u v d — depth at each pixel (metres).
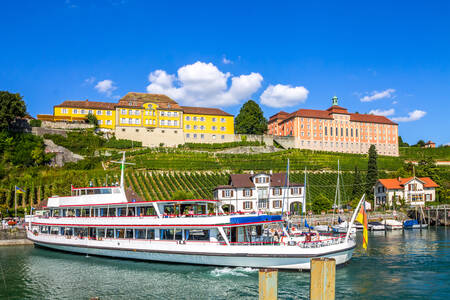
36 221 48.91
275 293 15.04
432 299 24.47
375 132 148.50
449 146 158.50
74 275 33.06
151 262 36.84
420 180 90.75
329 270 14.93
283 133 147.38
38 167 90.81
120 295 27.06
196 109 130.88
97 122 115.31
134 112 118.94
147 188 82.94
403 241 50.38
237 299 25.48
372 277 29.84
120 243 38.47
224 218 33.59
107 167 97.50
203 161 105.44
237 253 32.25
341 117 143.62
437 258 36.94
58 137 104.69
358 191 91.94
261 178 81.38
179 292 27.23
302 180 93.94
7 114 95.19
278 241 34.19
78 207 42.84
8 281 31.55
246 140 130.00
